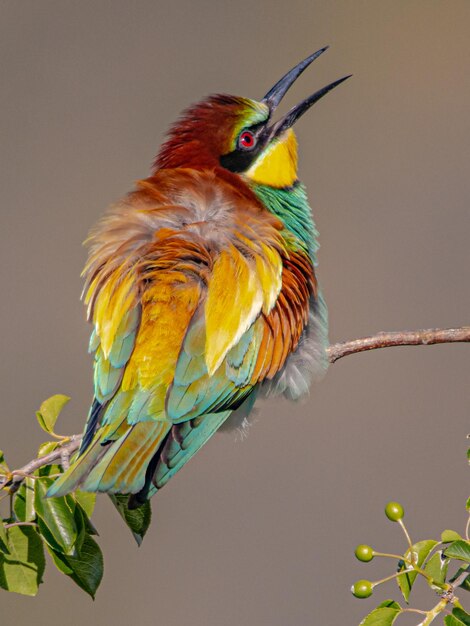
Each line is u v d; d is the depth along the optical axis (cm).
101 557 652
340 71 1994
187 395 707
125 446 682
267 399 824
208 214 780
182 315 719
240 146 883
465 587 593
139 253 748
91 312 771
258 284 745
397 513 602
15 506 652
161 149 878
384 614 573
